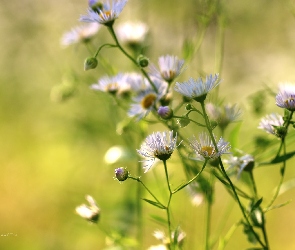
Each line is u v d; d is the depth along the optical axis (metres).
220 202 0.90
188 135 0.65
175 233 0.52
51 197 0.90
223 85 1.02
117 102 0.59
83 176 0.91
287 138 0.56
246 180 0.55
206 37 1.00
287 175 0.87
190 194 0.56
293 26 1.01
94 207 0.56
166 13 0.82
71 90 0.72
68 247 0.81
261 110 0.61
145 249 0.76
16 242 0.86
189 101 0.54
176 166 0.74
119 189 0.76
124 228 0.68
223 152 0.49
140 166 0.66
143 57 0.54
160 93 0.55
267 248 0.52
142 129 0.64
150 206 0.69
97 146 0.90
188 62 0.60
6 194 0.97
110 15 0.54
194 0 0.66
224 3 0.62
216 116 0.55
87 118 0.80
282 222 0.87
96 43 0.87
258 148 0.56
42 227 0.88
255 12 0.96
